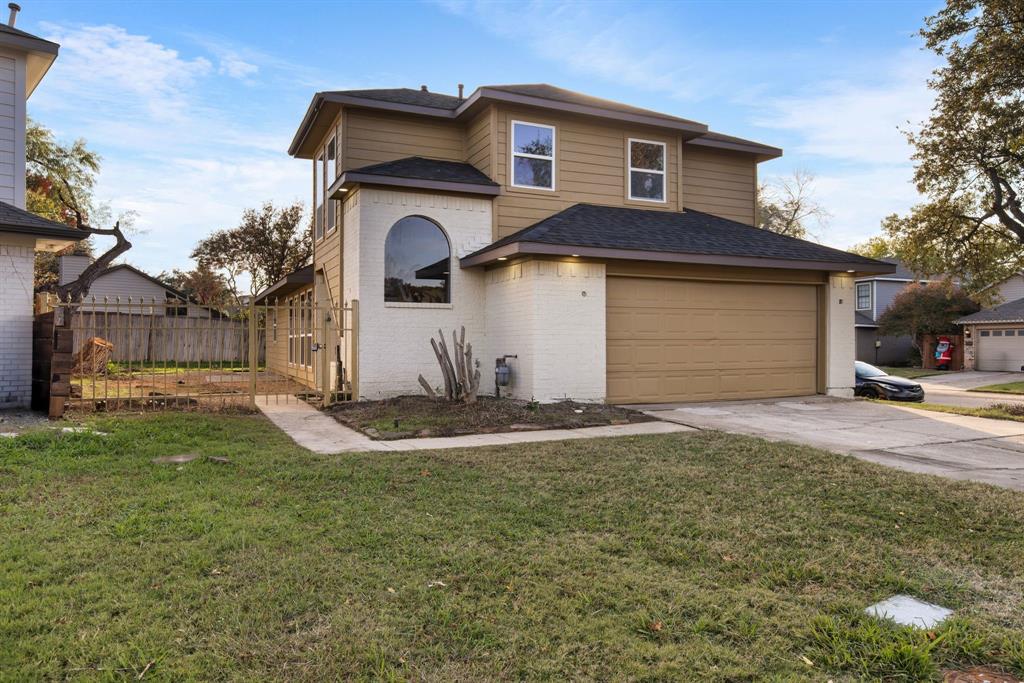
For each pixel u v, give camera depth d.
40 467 6.24
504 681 2.72
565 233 11.34
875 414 10.95
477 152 13.61
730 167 16.27
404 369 12.13
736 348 12.96
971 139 13.73
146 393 12.32
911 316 31.69
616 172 13.99
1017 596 3.68
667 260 11.49
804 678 2.77
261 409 11.20
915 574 3.97
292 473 6.30
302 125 14.45
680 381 12.46
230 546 4.23
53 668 2.71
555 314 11.25
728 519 4.98
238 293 38.75
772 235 14.19
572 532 4.69
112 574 3.73
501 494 5.66
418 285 12.31
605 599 3.54
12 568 3.78
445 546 4.33
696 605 3.48
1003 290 33.22
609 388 11.87
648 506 5.34
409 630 3.15
